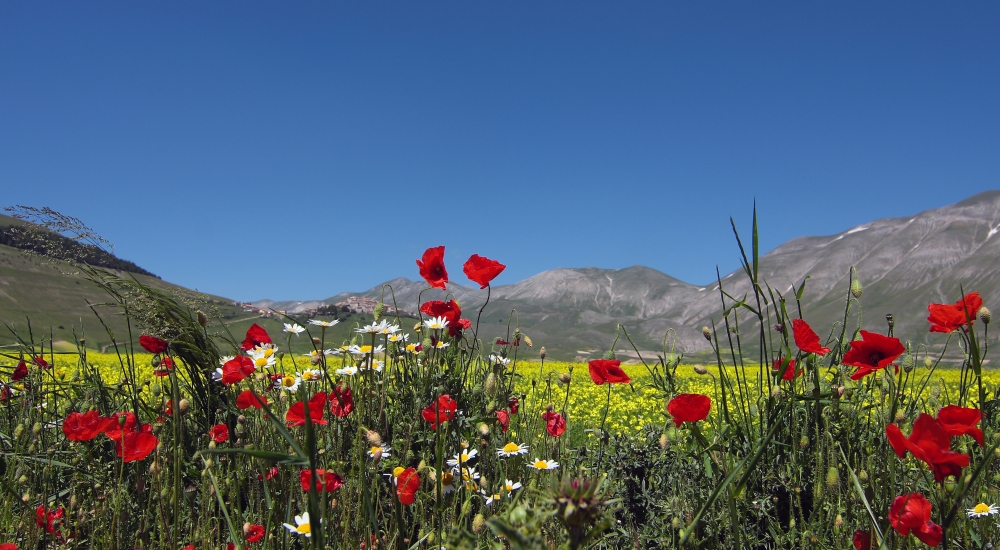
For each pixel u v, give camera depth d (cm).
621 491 315
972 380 299
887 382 277
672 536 273
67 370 717
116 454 304
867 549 230
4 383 426
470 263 397
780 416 271
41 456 338
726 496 263
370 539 238
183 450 321
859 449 305
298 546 265
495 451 331
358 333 385
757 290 257
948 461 163
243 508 312
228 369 273
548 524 214
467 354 423
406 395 377
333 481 253
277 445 295
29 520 273
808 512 295
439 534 203
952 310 268
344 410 287
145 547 256
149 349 359
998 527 261
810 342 237
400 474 235
